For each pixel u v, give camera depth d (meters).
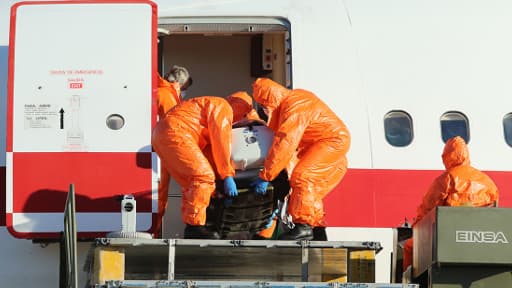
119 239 44.75
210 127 47.06
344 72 55.59
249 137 47.34
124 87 52.09
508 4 58.22
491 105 56.00
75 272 44.53
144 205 51.31
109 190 51.34
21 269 51.91
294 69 55.44
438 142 55.03
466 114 55.69
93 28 52.53
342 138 47.84
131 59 52.41
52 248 52.19
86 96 51.94
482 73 56.44
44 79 51.94
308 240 46.53
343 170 48.69
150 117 51.94
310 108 47.59
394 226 53.41
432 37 56.78
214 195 47.59
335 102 55.09
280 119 47.25
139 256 46.56
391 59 56.09
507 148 55.44
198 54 64.62
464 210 43.41
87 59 52.25
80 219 51.09
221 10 56.03
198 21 55.91
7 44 55.38
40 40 52.28
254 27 56.16
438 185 48.03
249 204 47.38
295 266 47.91
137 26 52.72
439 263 43.41
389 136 54.91
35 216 51.12
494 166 55.06
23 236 50.97
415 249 46.66
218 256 46.47
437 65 56.25
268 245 44.84
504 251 43.19
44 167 51.34
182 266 48.34
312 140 48.03
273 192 47.75
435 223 43.50
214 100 47.56
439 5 57.69
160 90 54.28
